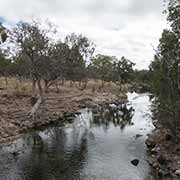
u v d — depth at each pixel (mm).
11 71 74188
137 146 32719
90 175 23531
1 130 36125
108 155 29203
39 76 48125
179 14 24812
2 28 51812
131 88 141000
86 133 39875
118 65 120375
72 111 57688
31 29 47594
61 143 33906
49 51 48406
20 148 31047
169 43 26422
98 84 117250
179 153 26578
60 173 23938
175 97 26828
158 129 37438
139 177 23109
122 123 48875
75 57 53531
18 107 49156
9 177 22703
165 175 22688
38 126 42406
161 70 27625
